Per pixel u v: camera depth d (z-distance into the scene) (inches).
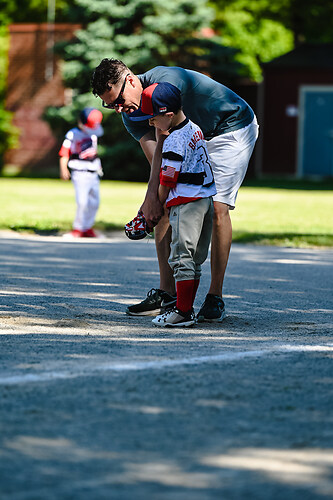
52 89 3693.4
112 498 265.0
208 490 273.6
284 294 772.0
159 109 565.3
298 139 3587.6
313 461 303.9
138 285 805.9
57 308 658.2
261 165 3629.4
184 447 315.9
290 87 3575.3
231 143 626.2
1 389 392.5
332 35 4286.4
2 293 730.8
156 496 267.1
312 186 2984.7
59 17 4456.2
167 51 3248.0
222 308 621.0
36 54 3693.4
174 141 574.9
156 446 316.2
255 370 444.5
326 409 371.9
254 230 1387.8
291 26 4335.6
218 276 627.2
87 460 299.7
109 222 1453.0
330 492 274.7
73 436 326.0
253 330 583.2
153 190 598.9
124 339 534.9
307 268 978.1
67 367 442.3
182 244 585.6
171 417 354.0
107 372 431.2
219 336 555.2
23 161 3757.4
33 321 596.1
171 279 639.8
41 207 1724.9
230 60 3398.1
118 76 586.6
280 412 365.4
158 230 634.2
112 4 3218.5
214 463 299.1
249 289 799.1
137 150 3201.3
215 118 621.3
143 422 346.0
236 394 392.8
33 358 464.8
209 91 615.8
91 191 1280.8
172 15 3238.2
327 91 3548.2
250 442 323.3
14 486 274.2
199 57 3334.2
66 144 1273.4
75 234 1288.1
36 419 346.9
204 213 589.6
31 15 4441.4
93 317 622.2
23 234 1305.4
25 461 297.7
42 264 956.6
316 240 1247.5
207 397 386.6
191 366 450.0
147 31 3223.4
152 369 440.5
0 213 1553.9
